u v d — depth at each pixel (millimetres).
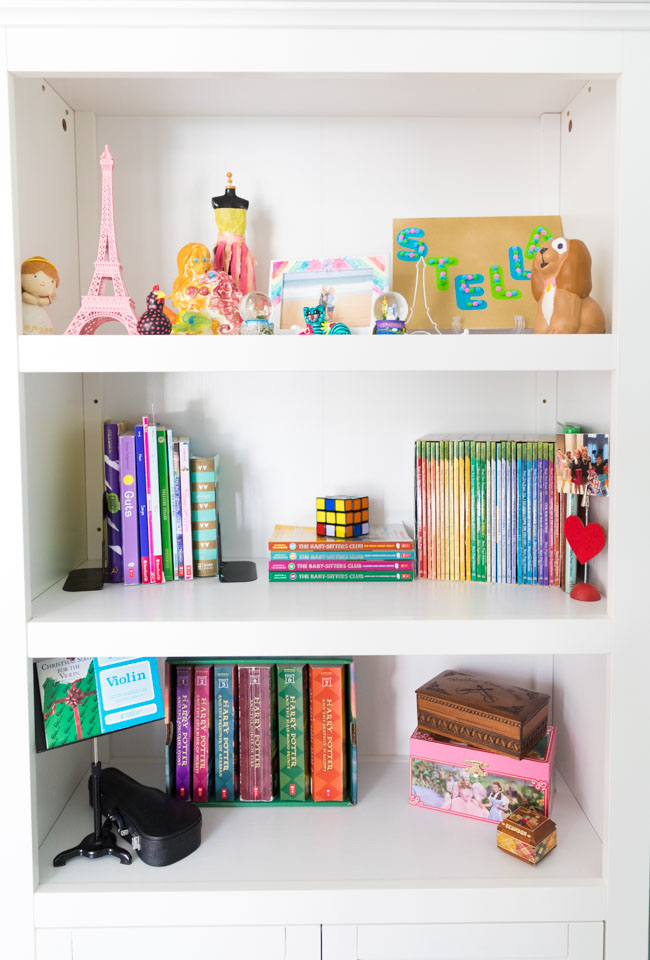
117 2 930
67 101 1265
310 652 1028
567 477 1073
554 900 1042
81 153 1318
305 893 1034
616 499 1016
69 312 1285
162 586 1207
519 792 1185
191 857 1105
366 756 1422
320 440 1381
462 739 1229
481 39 965
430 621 1026
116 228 1341
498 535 1221
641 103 974
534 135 1346
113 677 1094
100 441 1372
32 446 1118
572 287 1072
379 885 1044
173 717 1235
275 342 997
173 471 1227
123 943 1041
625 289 992
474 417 1380
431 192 1349
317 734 1246
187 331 1147
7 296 981
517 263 1285
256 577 1260
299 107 1291
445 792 1230
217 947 1043
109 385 1367
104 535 1227
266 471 1386
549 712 1401
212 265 1241
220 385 1372
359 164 1345
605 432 1106
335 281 1235
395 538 1253
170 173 1340
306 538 1256
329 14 947
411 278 1282
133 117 1330
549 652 1031
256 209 1347
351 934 1044
